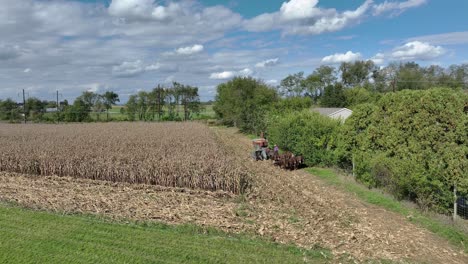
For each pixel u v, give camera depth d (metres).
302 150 22.41
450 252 8.91
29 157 19.20
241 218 11.40
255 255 8.45
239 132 49.28
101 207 12.29
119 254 8.42
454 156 11.00
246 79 52.28
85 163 17.94
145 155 18.97
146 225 10.53
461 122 11.16
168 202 13.24
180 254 8.45
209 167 15.79
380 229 10.55
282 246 9.02
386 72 76.00
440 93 12.30
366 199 13.99
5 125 53.78
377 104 15.98
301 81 82.44
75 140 27.02
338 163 20.23
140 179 16.97
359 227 10.62
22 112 77.88
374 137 15.51
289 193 14.94
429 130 11.99
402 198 13.65
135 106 79.62
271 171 20.27
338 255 8.55
